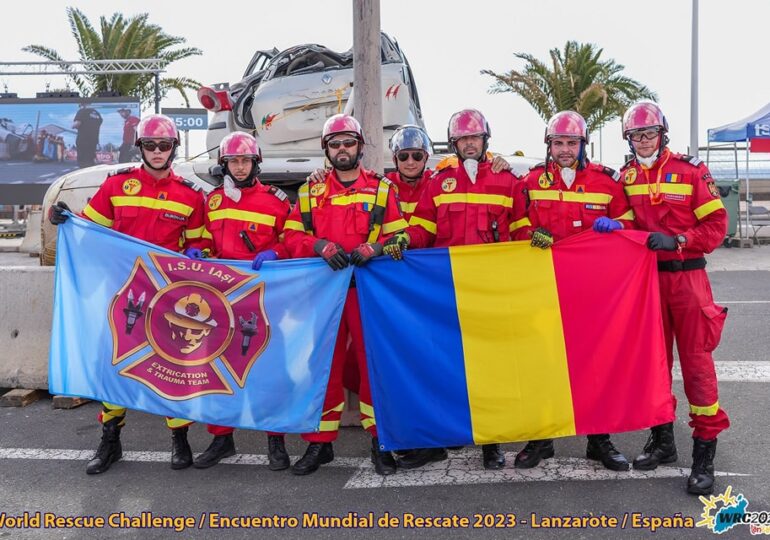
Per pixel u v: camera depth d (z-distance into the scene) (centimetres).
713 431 394
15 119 2967
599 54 2553
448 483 416
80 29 3053
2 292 612
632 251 419
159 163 446
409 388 423
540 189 436
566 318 424
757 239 1906
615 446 473
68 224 458
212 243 467
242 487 416
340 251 420
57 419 546
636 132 415
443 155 802
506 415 422
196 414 441
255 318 439
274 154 845
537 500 390
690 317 407
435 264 429
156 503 396
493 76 2541
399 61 877
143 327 447
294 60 891
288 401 435
